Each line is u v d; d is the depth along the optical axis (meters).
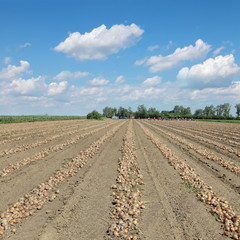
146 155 14.52
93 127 36.12
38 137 22.22
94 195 7.83
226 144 19.52
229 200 7.45
